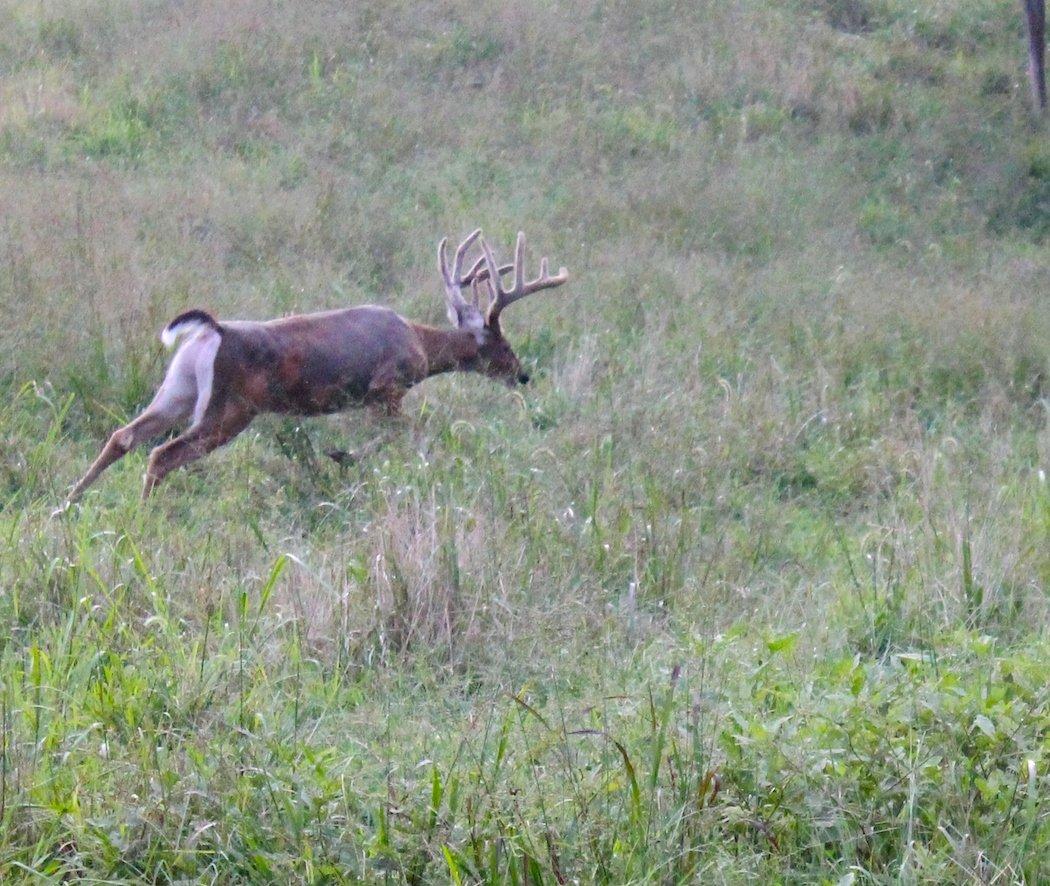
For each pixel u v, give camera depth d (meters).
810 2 34.41
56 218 17.98
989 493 12.58
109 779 6.85
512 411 15.11
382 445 13.51
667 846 6.46
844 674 8.34
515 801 6.60
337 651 9.07
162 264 17.09
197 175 21.38
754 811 6.88
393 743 7.73
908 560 11.12
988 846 6.68
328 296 17.44
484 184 23.67
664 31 31.22
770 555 11.96
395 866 6.29
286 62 26.58
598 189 23.86
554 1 31.28
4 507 11.47
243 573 10.03
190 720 7.76
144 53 26.22
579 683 8.84
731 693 8.12
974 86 31.83
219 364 12.34
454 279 15.33
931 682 8.20
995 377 17.52
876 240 24.39
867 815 6.90
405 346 13.89
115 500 12.00
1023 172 27.98
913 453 13.86
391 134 24.70
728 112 28.41
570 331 17.66
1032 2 30.39
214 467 12.79
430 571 9.70
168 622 8.75
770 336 18.28
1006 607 10.48
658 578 10.78
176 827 6.51
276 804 6.67
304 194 21.33
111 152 22.58
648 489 12.36
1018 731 7.45
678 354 16.95
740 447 14.26
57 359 14.03
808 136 28.38
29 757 6.98
